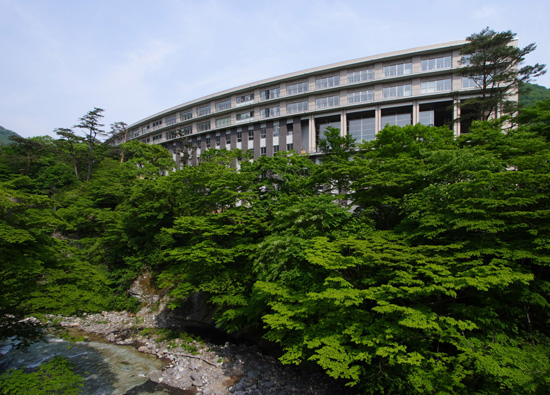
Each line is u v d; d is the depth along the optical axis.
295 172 20.55
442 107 38.78
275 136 46.09
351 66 40.81
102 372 16.28
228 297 16.48
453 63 36.12
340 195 15.77
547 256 9.62
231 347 19.19
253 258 17.48
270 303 13.12
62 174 46.66
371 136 40.56
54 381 11.14
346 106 40.12
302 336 11.93
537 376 8.40
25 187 42.22
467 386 10.07
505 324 10.50
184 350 18.83
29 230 12.05
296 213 14.66
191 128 57.84
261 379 15.48
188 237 26.08
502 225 10.97
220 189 18.95
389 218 17.23
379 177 14.59
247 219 17.77
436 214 11.66
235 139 50.62
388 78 38.09
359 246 10.95
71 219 32.66
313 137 42.59
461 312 10.48
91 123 48.50
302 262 13.30
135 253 28.95
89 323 23.08
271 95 47.34
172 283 19.58
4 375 11.20
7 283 12.41
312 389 14.38
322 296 9.69
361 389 13.46
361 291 10.09
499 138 15.98
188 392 14.72
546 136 16.75
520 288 10.48
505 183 11.23
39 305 12.04
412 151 18.31
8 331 13.72
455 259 11.13
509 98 33.06
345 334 10.99
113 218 29.19
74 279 14.38
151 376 15.83
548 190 11.05
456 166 12.07
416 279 10.05
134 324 23.09
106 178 39.00
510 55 23.62
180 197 26.00
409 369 10.13
